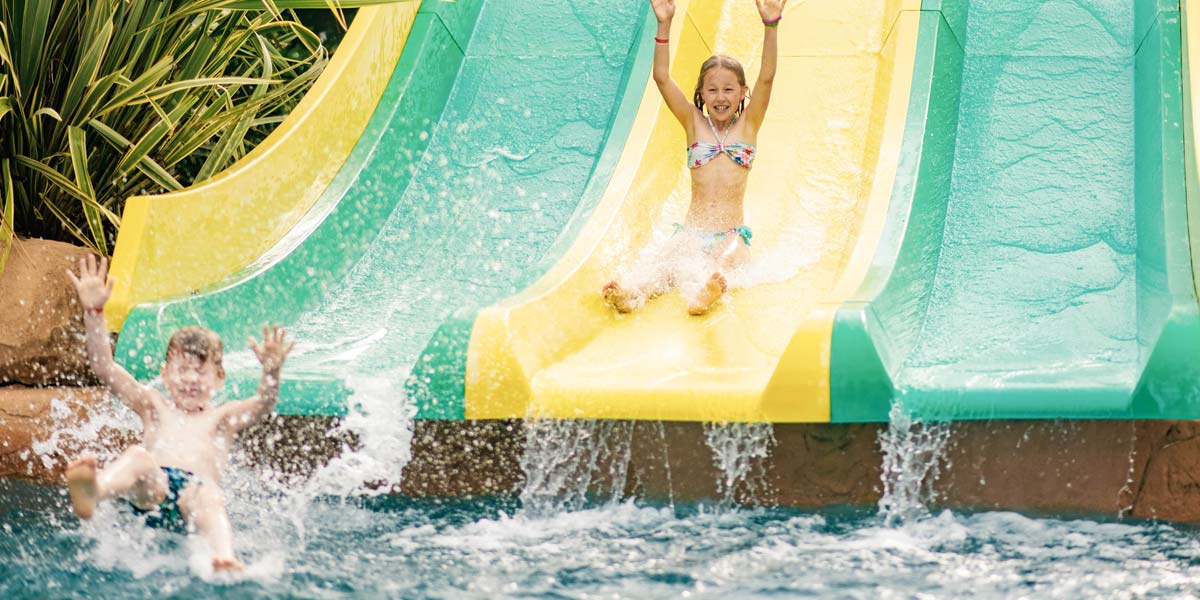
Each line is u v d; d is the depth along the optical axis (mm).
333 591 6098
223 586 6141
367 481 8289
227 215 10039
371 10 11602
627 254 9992
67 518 7406
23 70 11125
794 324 9242
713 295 9273
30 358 9680
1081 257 9602
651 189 10719
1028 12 12250
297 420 8367
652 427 8047
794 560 6652
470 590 6133
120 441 8758
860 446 7879
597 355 8812
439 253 10664
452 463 8281
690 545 6969
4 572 6309
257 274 9641
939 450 7773
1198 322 7152
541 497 8141
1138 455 7602
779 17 10164
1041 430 7707
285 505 7879
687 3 12258
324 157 10922
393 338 9500
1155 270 8727
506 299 8539
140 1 11711
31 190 11445
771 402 7656
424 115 11859
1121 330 8688
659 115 11172
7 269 9922
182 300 9000
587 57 12625
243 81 11508
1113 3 12180
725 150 10273
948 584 6199
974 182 10594
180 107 11859
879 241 8961
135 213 9484
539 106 12164
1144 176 9992
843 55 12164
